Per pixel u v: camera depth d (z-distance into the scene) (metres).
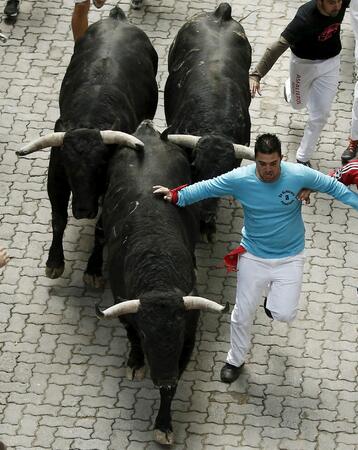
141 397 9.39
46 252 10.70
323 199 11.33
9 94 12.44
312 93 11.12
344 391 9.52
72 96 10.23
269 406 9.36
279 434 9.14
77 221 11.02
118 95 10.22
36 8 13.58
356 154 11.72
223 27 10.99
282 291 8.83
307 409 9.35
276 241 8.66
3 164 11.59
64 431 9.10
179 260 8.77
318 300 10.30
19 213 11.07
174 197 8.81
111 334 9.95
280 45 10.62
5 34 13.20
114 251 9.11
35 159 11.66
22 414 9.23
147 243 8.77
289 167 8.43
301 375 9.63
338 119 12.27
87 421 9.20
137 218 9.00
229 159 9.50
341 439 9.11
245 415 9.28
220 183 8.57
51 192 10.01
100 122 9.91
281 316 8.88
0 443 8.34
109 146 9.62
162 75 12.71
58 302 10.23
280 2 13.75
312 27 10.52
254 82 10.68
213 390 9.47
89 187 9.52
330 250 10.78
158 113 12.26
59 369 9.62
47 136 9.56
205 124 9.88
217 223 11.04
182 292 8.54
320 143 11.99
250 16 13.52
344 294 10.35
